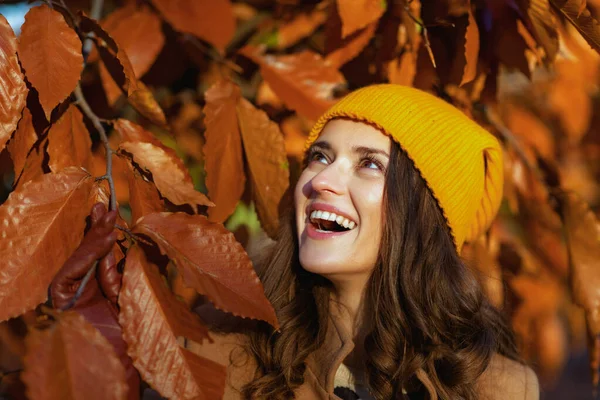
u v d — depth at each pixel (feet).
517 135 5.89
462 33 4.79
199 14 4.92
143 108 4.30
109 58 4.01
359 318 4.92
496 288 5.78
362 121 4.67
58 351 2.56
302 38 5.76
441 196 4.67
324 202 4.61
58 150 3.52
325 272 4.60
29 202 3.00
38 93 3.22
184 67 5.95
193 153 5.76
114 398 2.60
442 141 4.61
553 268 5.87
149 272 3.05
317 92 4.91
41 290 2.92
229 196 4.43
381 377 4.66
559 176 5.79
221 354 4.88
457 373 4.80
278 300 5.00
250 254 6.02
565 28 4.70
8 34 3.09
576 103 5.80
